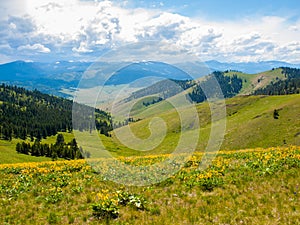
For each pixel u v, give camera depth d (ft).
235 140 401.90
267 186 48.62
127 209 43.19
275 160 62.80
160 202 45.80
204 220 38.88
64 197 49.60
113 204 42.75
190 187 51.29
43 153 456.04
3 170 75.66
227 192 47.91
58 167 74.13
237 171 58.75
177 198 46.91
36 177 65.41
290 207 40.81
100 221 39.81
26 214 43.16
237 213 40.09
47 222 40.27
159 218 40.04
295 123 395.55
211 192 48.60
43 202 47.85
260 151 83.10
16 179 63.46
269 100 558.97
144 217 40.63
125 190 52.21
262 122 423.64
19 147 460.55
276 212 39.47
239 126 434.71
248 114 490.08
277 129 395.75
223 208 41.98
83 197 49.16
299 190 46.11
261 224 36.52
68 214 42.55
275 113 429.79
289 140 361.30
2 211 44.29
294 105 445.78
